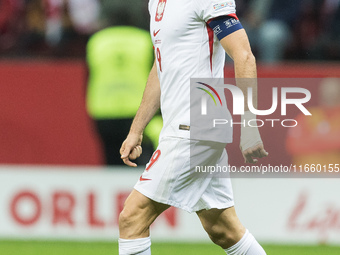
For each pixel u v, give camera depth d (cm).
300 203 2548
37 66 2594
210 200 1549
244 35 1427
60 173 2619
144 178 1488
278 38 3109
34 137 2611
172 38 1463
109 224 2611
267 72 2511
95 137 2612
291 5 3322
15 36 3350
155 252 2403
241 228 1616
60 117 2608
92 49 2588
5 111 2603
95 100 2589
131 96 2592
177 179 1472
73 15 3378
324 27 3328
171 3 1474
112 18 2603
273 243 2561
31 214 2636
